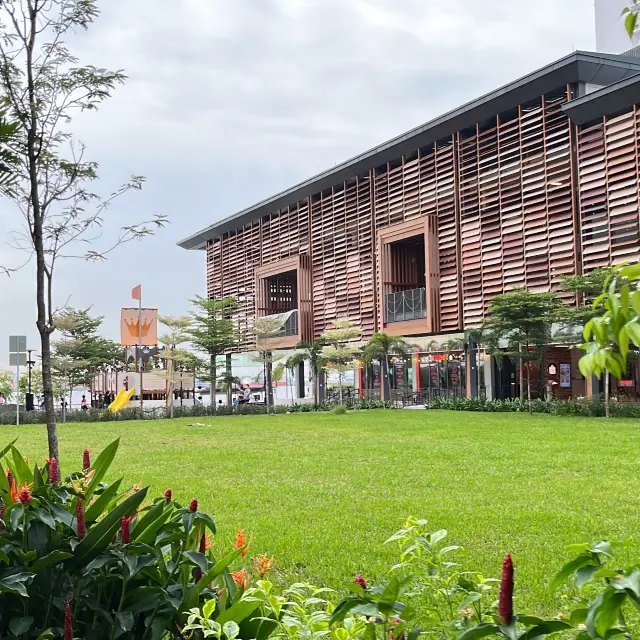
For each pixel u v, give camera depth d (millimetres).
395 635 1918
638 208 22531
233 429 21125
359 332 34094
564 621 1539
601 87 25516
